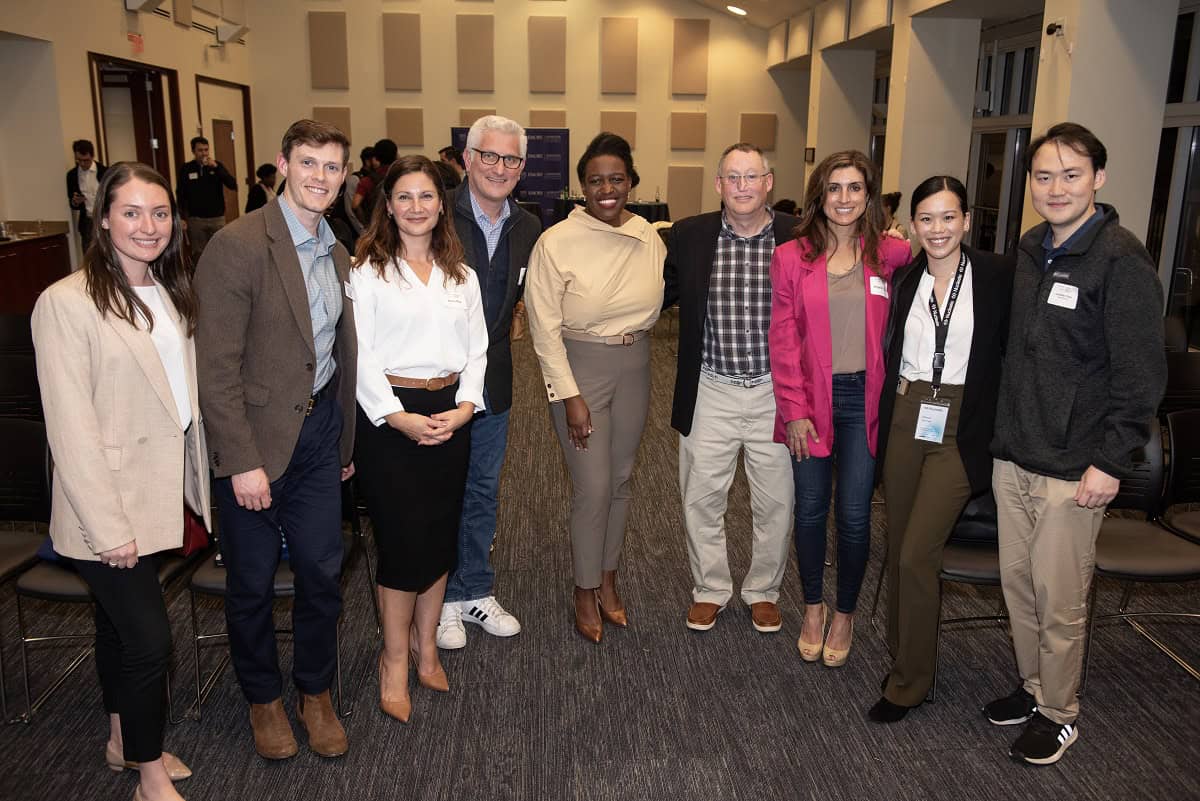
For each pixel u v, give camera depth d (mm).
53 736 2482
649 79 12883
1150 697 2711
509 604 3324
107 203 1893
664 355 8219
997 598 3383
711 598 3121
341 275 2279
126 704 2043
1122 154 5410
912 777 2340
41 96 8109
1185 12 6336
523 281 2889
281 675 2584
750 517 4219
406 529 2430
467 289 2480
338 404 2342
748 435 2871
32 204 8320
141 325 1975
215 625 3121
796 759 2412
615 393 2854
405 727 2551
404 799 2246
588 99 12883
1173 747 2463
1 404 3324
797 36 11336
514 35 12625
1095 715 2615
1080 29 5246
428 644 2705
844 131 10836
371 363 2328
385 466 2396
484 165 2650
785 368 2633
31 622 3127
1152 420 2119
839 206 2463
